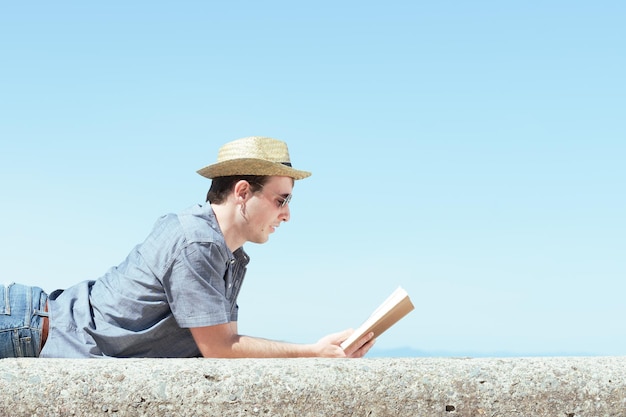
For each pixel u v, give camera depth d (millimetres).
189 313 3344
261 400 2492
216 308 3363
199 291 3357
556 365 2588
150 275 3400
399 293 3234
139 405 2496
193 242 3365
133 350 3479
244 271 3846
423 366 2570
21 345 3484
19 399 2504
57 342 3455
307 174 3695
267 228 3646
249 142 3646
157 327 3434
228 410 2488
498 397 2516
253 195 3568
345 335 3344
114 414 2494
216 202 3613
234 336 3383
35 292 3592
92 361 2627
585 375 2555
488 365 2578
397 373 2539
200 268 3369
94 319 3482
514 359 2643
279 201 3609
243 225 3592
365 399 2500
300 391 2498
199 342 3381
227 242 3592
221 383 2514
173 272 3357
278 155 3672
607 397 2525
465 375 2543
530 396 2518
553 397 2521
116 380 2525
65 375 2539
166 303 3430
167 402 2494
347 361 2607
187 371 2543
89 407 2498
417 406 2504
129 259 3582
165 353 3529
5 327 3447
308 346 3334
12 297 3525
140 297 3412
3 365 2588
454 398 2512
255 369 2549
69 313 3510
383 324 3262
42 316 3527
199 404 2492
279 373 2533
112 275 3586
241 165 3533
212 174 3635
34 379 2531
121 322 3436
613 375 2559
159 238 3438
